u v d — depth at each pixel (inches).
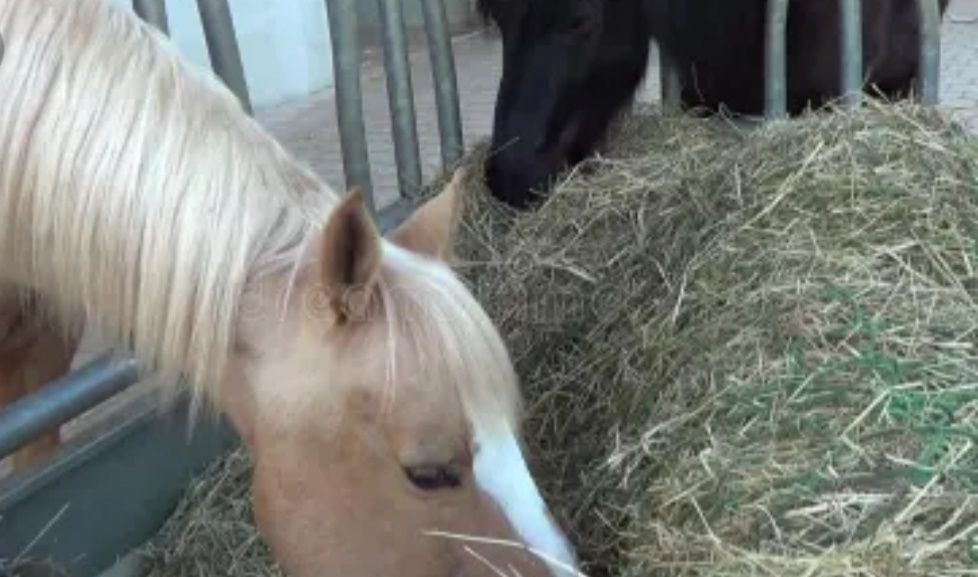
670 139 102.8
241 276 52.9
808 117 86.7
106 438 75.1
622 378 76.2
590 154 103.2
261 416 52.6
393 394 50.1
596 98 101.9
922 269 72.7
